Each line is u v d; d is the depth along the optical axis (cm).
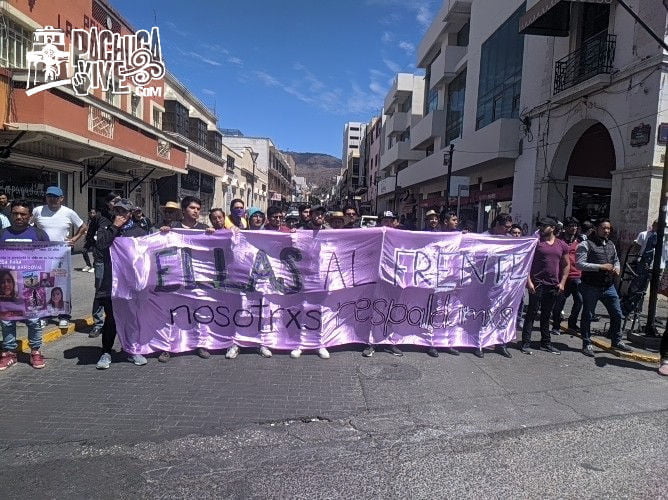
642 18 1149
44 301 539
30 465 348
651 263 823
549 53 1584
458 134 2709
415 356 641
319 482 336
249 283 620
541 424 444
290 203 10475
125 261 562
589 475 354
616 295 679
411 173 3431
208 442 389
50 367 550
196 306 610
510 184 1991
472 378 565
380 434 414
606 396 523
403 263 653
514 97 1891
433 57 3375
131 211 593
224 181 3909
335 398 488
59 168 1495
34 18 1391
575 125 1437
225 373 549
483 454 383
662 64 1088
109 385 502
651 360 649
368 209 5216
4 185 1309
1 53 1284
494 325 683
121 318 566
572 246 813
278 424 426
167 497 314
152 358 593
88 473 340
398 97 4491
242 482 334
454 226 780
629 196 1178
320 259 633
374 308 650
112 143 1565
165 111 2594
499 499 321
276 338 629
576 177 1586
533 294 673
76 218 699
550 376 584
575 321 819
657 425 448
